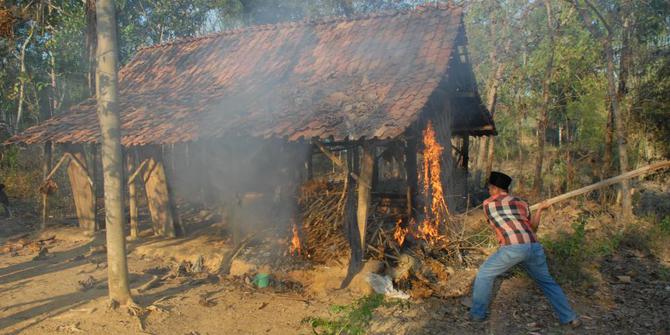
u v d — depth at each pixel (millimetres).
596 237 7887
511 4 13969
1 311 5336
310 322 4977
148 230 9445
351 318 4617
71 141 8445
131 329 4809
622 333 4617
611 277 6262
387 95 6902
